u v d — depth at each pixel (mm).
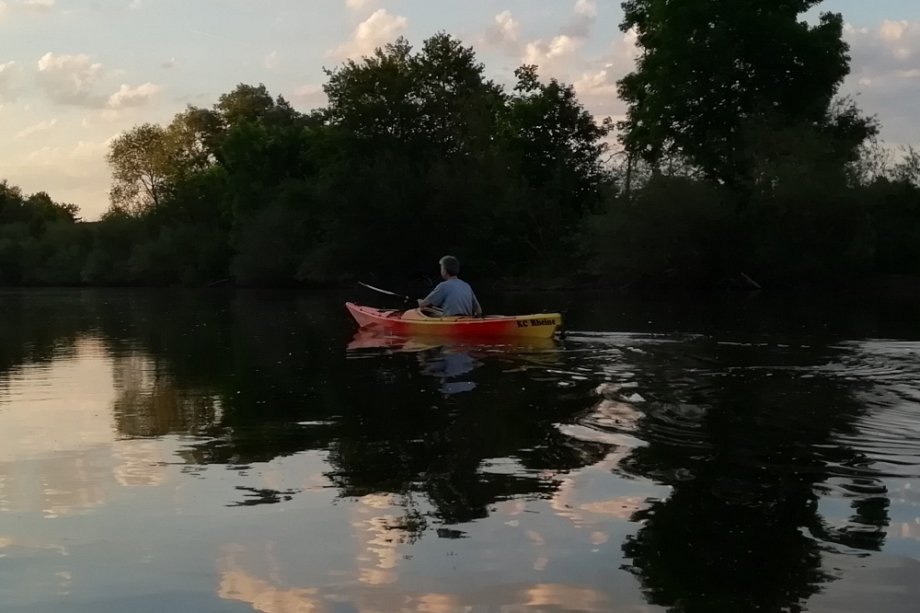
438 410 7000
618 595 3285
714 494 4480
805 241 30016
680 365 9477
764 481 4699
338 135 41594
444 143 42406
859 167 30500
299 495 4645
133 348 13258
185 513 4383
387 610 3219
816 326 14906
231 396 8062
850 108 35500
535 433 6000
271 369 10039
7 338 15633
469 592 3354
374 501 4500
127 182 62000
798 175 29031
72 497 4707
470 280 39375
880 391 7598
